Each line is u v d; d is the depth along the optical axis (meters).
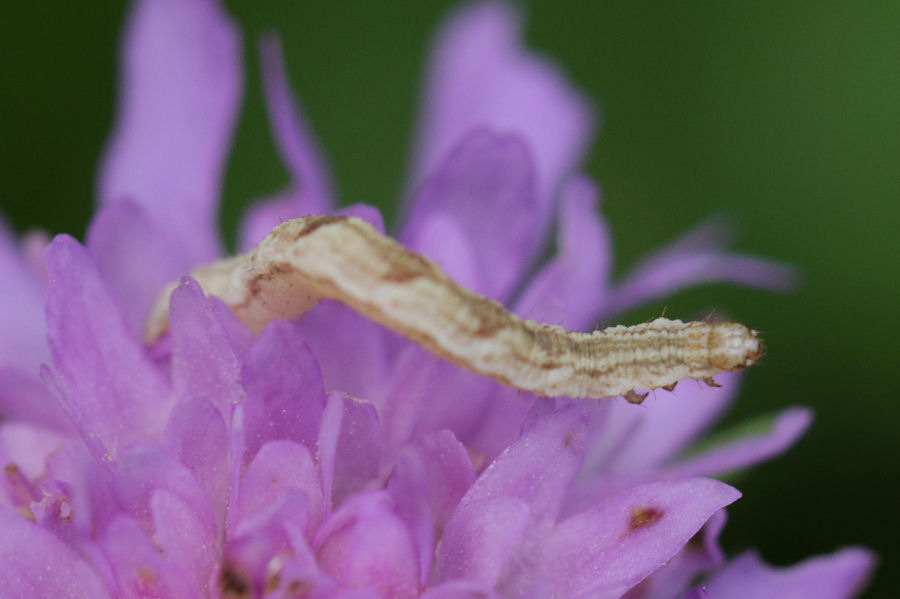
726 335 0.08
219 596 0.08
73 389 0.08
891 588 0.12
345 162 0.14
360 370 0.09
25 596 0.08
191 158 0.10
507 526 0.08
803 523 0.12
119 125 0.10
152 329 0.09
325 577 0.08
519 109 0.10
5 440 0.09
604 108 0.14
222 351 0.08
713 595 0.09
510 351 0.08
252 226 0.10
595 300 0.09
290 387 0.08
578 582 0.08
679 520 0.08
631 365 0.08
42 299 0.09
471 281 0.09
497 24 0.10
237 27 0.10
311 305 0.09
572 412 0.08
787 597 0.09
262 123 0.13
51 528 0.08
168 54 0.10
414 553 0.08
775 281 0.10
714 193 0.14
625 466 0.09
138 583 0.08
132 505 0.08
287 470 0.08
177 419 0.08
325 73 0.14
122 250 0.09
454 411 0.09
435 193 0.09
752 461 0.09
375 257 0.08
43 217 0.12
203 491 0.08
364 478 0.08
